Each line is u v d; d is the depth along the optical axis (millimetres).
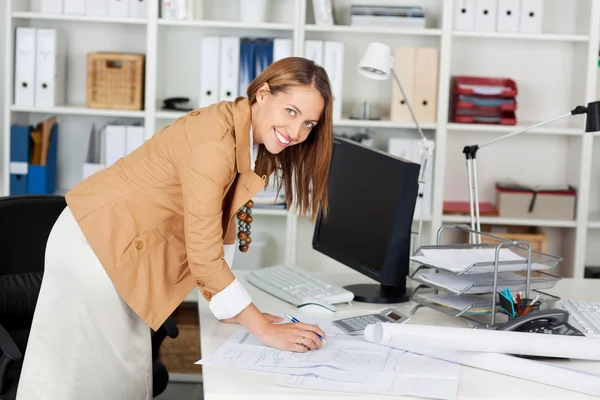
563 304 2246
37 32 3973
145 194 1985
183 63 4293
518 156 4387
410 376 1703
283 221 4375
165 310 2020
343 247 2543
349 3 4273
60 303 2025
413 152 4070
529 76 4336
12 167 4035
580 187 4086
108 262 1983
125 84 4031
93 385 2053
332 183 2613
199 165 1849
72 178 4359
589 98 4059
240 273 2691
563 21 4277
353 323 2055
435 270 2246
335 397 1596
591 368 1798
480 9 4004
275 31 4258
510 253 2252
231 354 1821
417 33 3982
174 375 3893
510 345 1764
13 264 2641
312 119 1901
